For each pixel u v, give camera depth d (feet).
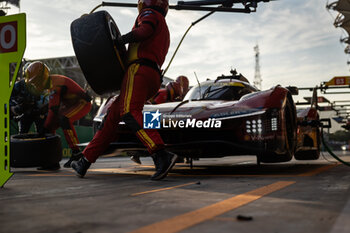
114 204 5.59
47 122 16.70
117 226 4.02
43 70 15.58
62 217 4.58
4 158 8.26
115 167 18.11
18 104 16.20
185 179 10.05
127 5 13.24
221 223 4.09
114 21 10.55
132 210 5.02
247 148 10.97
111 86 10.35
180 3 13.70
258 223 4.07
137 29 9.79
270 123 10.83
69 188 8.09
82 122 73.61
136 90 9.85
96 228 3.94
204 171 13.66
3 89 8.23
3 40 8.22
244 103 11.35
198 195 6.54
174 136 11.92
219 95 14.17
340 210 4.83
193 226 3.96
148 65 10.00
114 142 12.35
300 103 31.71
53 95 16.66
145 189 7.64
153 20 9.93
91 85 10.28
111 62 9.83
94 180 10.21
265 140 10.76
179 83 19.36
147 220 4.32
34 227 4.03
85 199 6.20
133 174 12.64
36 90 15.94
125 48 10.47
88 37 9.78
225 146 11.09
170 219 4.35
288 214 4.58
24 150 14.80
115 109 10.92
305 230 3.72
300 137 16.47
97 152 11.16
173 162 9.69
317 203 5.41
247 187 7.70
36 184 9.11
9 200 6.19
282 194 6.47
